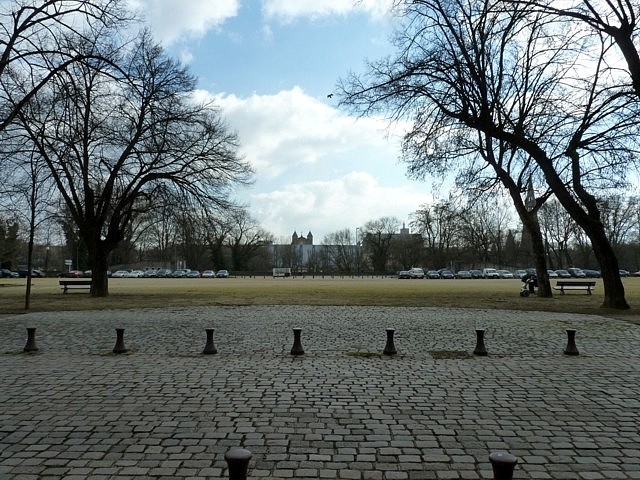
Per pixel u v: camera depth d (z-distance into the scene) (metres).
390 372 9.16
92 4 15.11
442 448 5.40
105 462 5.02
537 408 6.89
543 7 16.95
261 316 18.77
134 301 26.30
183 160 29.27
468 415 6.57
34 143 24.77
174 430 5.98
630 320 17.41
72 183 28.23
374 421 6.31
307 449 5.36
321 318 18.08
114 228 30.22
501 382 8.38
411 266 116.06
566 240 97.38
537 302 25.61
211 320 17.47
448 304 24.12
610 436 5.79
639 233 102.94
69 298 29.34
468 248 105.31
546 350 11.48
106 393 7.70
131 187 30.48
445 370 9.32
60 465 4.95
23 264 120.44
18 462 5.02
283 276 111.44
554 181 21.36
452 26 20.62
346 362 10.10
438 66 20.17
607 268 21.80
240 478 3.47
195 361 10.23
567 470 4.85
